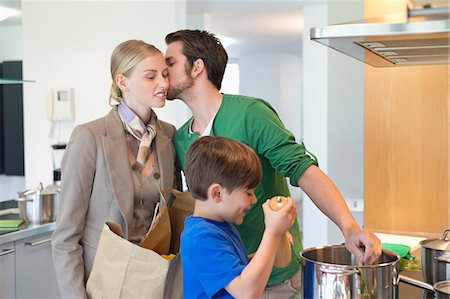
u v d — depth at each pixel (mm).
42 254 3074
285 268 1781
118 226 1619
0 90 6258
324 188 1646
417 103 2707
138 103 1783
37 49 4375
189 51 1755
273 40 7270
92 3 4199
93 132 1722
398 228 2762
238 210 1421
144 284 1550
